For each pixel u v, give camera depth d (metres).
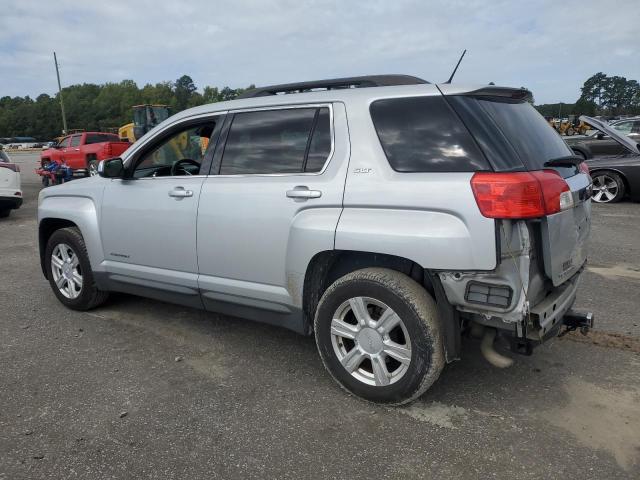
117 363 3.83
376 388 3.12
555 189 2.82
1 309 5.06
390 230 2.92
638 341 4.02
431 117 3.01
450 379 3.48
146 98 108.19
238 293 3.72
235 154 3.77
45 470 2.63
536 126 3.37
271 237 3.47
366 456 2.70
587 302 4.92
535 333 2.78
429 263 2.82
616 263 6.30
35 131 104.19
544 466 2.60
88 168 21.52
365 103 3.23
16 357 3.94
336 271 3.41
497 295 2.71
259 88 3.92
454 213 2.76
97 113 106.44
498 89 3.19
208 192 3.79
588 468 2.57
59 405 3.24
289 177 3.44
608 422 2.96
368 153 3.14
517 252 2.71
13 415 3.13
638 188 10.74
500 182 2.66
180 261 4.02
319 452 2.74
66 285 5.02
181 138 4.52
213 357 3.92
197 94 117.19
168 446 2.82
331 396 3.31
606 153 12.29
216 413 3.13
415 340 2.92
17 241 8.65
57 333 4.42
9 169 10.67
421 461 2.65
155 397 3.33
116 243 4.44
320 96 3.45
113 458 2.72
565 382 3.42
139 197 4.22
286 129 3.54
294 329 3.57
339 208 3.16
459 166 2.84
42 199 5.12
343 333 3.22
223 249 3.73
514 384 3.40
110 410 3.18
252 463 2.67
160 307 5.07
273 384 3.48
